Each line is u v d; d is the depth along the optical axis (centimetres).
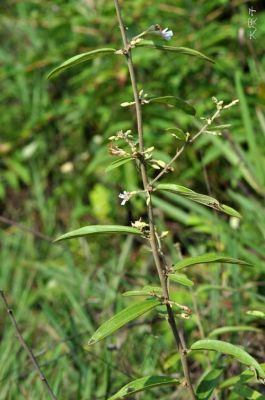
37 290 440
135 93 202
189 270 367
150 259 429
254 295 341
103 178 491
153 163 207
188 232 425
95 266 432
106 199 483
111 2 488
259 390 290
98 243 461
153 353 330
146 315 359
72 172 514
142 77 480
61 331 364
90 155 505
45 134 529
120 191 484
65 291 405
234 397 260
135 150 200
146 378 211
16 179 506
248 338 335
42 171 522
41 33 567
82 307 382
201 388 224
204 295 362
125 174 446
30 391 342
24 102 550
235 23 462
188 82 469
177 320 337
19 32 608
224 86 452
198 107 425
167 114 440
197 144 420
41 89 540
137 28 469
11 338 387
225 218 430
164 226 431
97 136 500
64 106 510
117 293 381
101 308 398
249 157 422
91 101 474
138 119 202
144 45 203
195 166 432
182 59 464
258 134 436
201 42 460
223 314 332
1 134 555
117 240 456
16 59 575
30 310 427
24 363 363
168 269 205
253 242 380
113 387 324
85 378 331
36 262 464
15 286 451
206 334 327
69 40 537
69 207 512
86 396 322
